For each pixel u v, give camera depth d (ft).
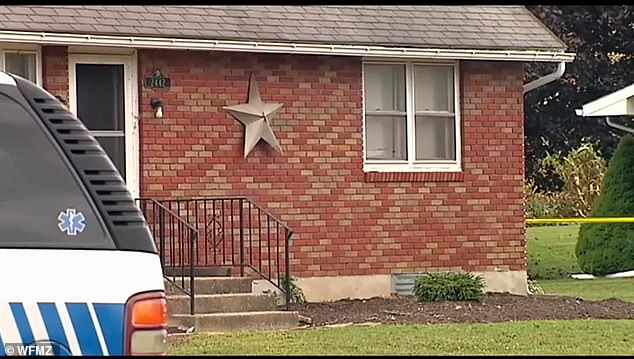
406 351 45.42
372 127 66.85
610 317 57.72
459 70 68.49
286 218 64.13
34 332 21.53
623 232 87.40
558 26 115.96
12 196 22.18
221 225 62.49
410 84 67.51
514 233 69.41
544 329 52.01
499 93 69.21
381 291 66.18
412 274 66.90
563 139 118.21
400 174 66.80
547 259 99.25
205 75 62.54
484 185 68.74
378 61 66.69
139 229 22.67
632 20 113.70
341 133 65.51
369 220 66.13
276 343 47.78
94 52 60.49
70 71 60.08
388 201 66.54
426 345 47.01
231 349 45.98
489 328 52.26
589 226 89.04
